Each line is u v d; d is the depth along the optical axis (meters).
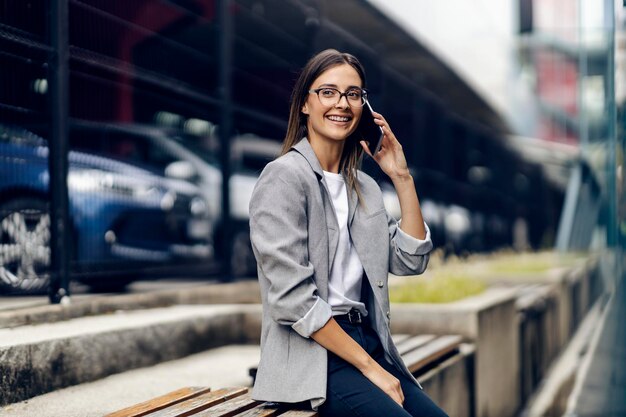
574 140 19.92
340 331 2.56
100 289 5.04
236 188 8.16
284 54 7.57
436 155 14.50
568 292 11.37
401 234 2.89
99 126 5.12
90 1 4.78
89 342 3.80
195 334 4.74
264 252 2.53
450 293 6.48
